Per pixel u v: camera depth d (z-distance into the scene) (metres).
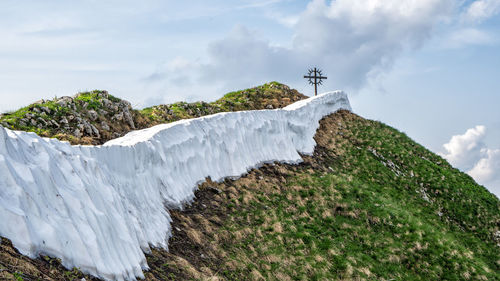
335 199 19.03
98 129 15.59
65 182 7.25
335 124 34.72
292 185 19.56
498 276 17.05
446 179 29.05
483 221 25.20
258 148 21.33
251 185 17.91
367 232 17.25
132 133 15.11
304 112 29.39
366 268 14.43
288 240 14.24
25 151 6.72
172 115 22.97
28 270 5.36
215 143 17.77
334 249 14.89
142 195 10.83
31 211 6.03
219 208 14.59
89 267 6.45
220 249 11.68
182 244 10.95
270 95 37.62
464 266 16.58
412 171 28.83
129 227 8.73
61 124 14.17
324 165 25.33
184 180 14.23
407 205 23.28
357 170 26.22
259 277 11.19
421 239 17.62
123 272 7.29
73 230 6.55
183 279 8.98
